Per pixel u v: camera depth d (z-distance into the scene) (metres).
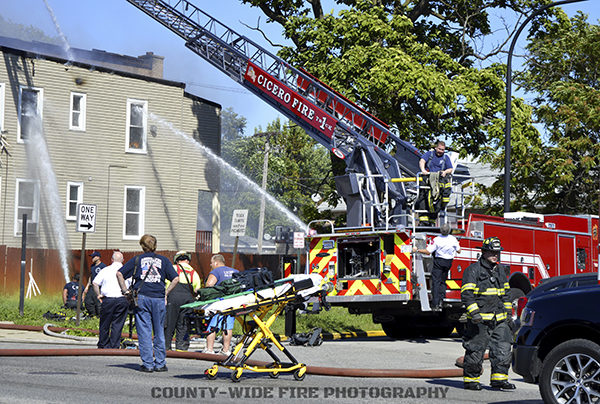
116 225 45.62
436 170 26.83
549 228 29.39
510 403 13.73
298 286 15.93
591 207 51.16
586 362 12.36
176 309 21.42
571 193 51.75
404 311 26.50
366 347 24.44
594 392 12.12
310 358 21.02
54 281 40.28
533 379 13.03
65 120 43.97
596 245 31.11
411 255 25.08
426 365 19.91
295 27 47.59
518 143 46.12
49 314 28.88
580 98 50.25
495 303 15.71
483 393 15.12
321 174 110.94
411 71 43.34
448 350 24.31
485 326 15.61
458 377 17.47
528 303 13.31
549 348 13.11
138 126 46.88
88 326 26.38
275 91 39.03
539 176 51.00
